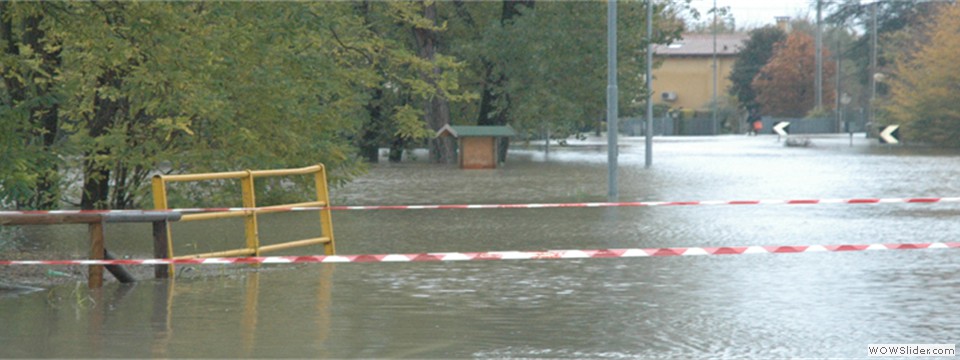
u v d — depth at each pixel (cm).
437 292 2148
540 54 8462
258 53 3766
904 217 3850
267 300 2056
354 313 1916
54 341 1672
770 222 3672
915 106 12550
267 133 3959
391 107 9112
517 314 1903
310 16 3900
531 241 3111
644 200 4681
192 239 3181
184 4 3244
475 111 10131
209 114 3544
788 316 1873
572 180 6288
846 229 3431
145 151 3797
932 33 14525
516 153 11006
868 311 1919
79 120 3834
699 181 6050
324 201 2809
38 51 3331
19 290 2197
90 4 3077
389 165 8594
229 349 1617
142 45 3180
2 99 2906
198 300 2058
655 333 1733
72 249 2934
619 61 8675
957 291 2130
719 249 2075
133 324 1814
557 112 8481
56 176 3462
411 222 3694
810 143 13388
